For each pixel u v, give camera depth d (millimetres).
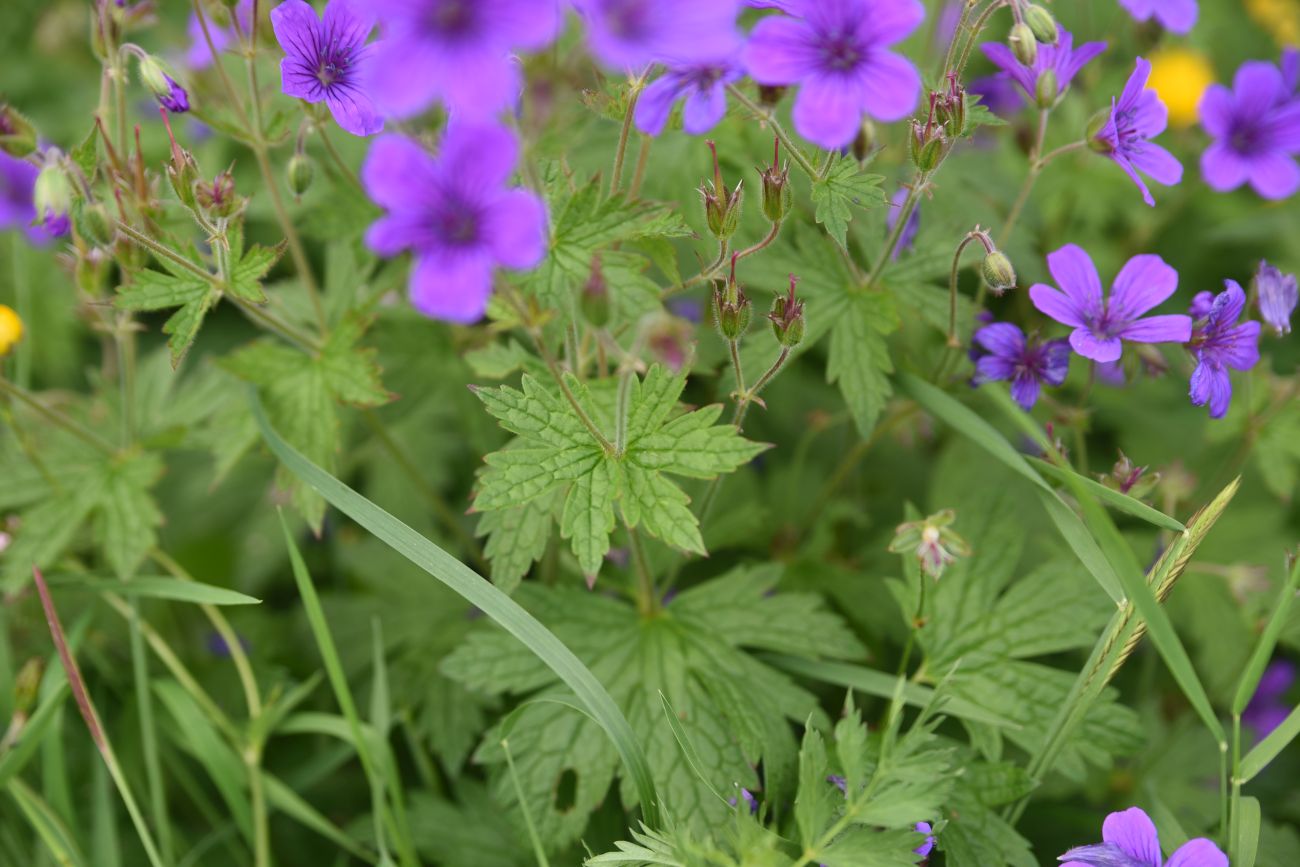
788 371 718
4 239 759
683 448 572
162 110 598
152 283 589
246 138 620
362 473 717
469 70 509
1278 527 669
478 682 610
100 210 576
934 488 686
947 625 614
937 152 578
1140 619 569
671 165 639
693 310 705
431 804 629
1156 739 649
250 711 649
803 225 625
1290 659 684
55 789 611
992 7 587
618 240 571
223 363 627
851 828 560
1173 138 746
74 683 590
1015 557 619
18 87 826
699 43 514
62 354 753
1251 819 568
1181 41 773
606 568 636
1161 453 699
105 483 646
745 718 602
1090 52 607
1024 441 679
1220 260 750
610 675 611
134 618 619
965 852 586
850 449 707
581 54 530
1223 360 590
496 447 672
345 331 632
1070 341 583
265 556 711
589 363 628
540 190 543
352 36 574
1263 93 639
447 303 508
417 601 674
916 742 558
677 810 593
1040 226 679
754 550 679
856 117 539
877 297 617
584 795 600
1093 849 559
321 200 657
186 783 640
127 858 641
